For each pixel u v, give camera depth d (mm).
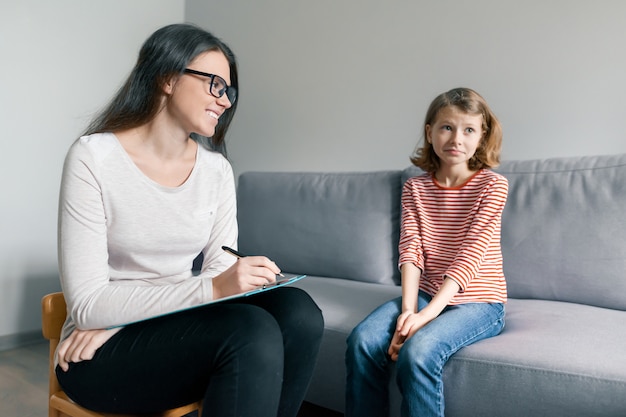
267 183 2426
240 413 848
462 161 1585
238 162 3170
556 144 2086
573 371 1127
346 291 1889
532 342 1258
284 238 2283
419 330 1302
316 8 2768
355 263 2107
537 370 1157
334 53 2709
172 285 975
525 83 2143
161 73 1048
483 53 2240
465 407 1231
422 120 2422
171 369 901
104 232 1021
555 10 2059
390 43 2508
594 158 1730
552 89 2082
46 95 2697
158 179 1101
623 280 1585
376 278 2074
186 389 920
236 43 3154
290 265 2264
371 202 2143
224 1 3193
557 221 1703
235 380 854
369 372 1344
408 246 1613
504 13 2180
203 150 1204
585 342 1244
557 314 1481
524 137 2158
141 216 1065
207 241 1214
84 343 955
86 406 989
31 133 2650
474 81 2271
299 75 2855
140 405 948
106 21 2943
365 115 2609
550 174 1761
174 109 1068
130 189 1046
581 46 2008
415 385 1216
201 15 3332
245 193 2467
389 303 1537
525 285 1732
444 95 1621
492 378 1202
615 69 1942
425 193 1683
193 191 1146
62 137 2768
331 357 1549
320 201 2248
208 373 894
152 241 1090
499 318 1433
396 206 2117
